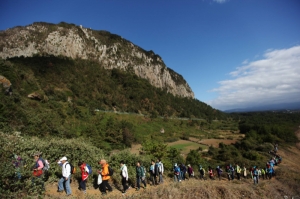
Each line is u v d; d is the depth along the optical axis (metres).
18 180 7.04
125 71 142.50
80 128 44.06
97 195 8.91
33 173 7.65
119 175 11.88
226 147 53.97
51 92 60.81
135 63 156.38
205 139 73.25
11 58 90.19
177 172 14.38
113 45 153.88
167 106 127.06
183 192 10.69
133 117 77.94
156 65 177.25
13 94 30.80
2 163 6.87
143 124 74.69
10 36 109.88
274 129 69.62
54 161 10.10
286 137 65.94
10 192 6.70
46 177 9.27
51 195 7.91
